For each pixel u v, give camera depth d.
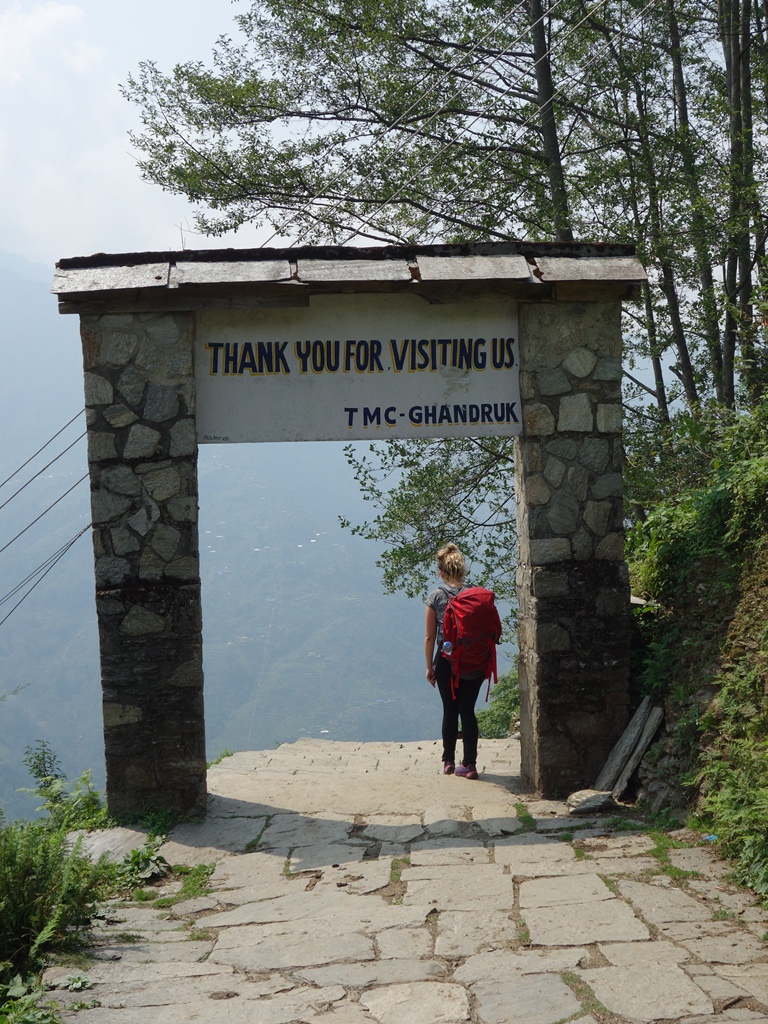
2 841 4.88
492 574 16.34
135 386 6.88
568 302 7.16
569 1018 3.63
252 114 15.88
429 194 16.14
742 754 5.54
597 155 16.25
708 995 3.75
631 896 4.87
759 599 6.36
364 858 5.86
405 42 15.96
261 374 7.00
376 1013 3.78
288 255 6.98
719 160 15.43
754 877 4.91
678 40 16.50
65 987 4.18
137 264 6.89
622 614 7.17
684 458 12.11
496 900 4.95
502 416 7.18
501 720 16.55
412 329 7.10
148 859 5.96
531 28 15.12
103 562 6.86
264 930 4.80
